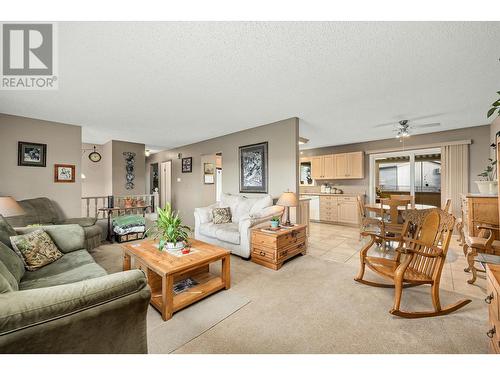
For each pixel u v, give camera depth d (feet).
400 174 19.01
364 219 13.30
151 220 15.92
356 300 6.81
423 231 6.95
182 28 5.24
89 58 6.50
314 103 10.28
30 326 2.49
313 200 21.80
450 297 6.93
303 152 24.17
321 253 11.60
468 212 9.59
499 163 6.00
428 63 6.83
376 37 5.60
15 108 10.78
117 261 10.37
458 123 13.73
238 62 6.75
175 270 6.00
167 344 4.93
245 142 15.25
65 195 13.48
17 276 5.32
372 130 15.49
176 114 11.88
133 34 5.44
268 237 9.53
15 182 11.87
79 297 2.81
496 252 7.45
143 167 20.88
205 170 19.86
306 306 6.48
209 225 12.53
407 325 5.58
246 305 6.56
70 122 13.32
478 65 6.93
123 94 9.15
